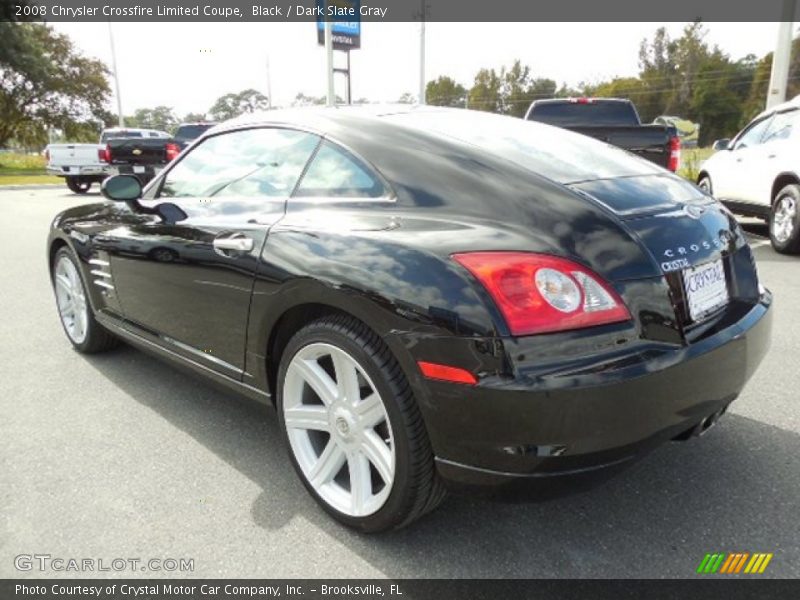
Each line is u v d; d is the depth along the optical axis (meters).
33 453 3.01
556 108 10.57
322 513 2.54
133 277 3.39
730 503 2.54
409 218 2.29
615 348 1.96
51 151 18.23
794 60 60.28
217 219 2.88
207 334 2.93
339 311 2.29
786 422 3.19
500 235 2.08
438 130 2.67
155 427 3.27
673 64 70.44
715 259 2.37
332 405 2.37
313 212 2.55
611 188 2.35
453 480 2.06
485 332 1.89
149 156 15.82
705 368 2.13
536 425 1.87
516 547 2.32
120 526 2.46
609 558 2.25
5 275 6.86
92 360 4.20
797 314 4.98
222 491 2.70
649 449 2.07
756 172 8.13
